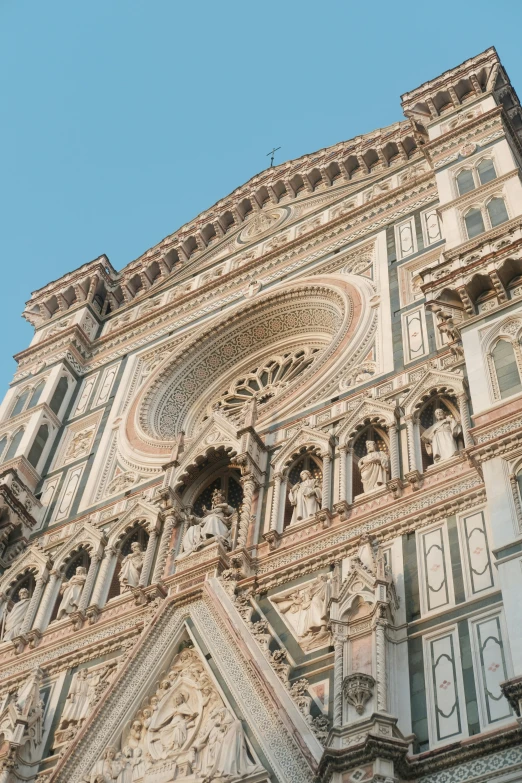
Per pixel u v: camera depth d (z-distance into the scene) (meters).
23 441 38.50
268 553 26.95
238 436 31.11
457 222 32.94
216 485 31.70
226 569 26.73
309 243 41.81
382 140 45.31
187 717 23.27
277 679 22.42
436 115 41.84
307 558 25.97
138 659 25.17
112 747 23.36
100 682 26.09
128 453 36.22
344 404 30.92
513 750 18.11
